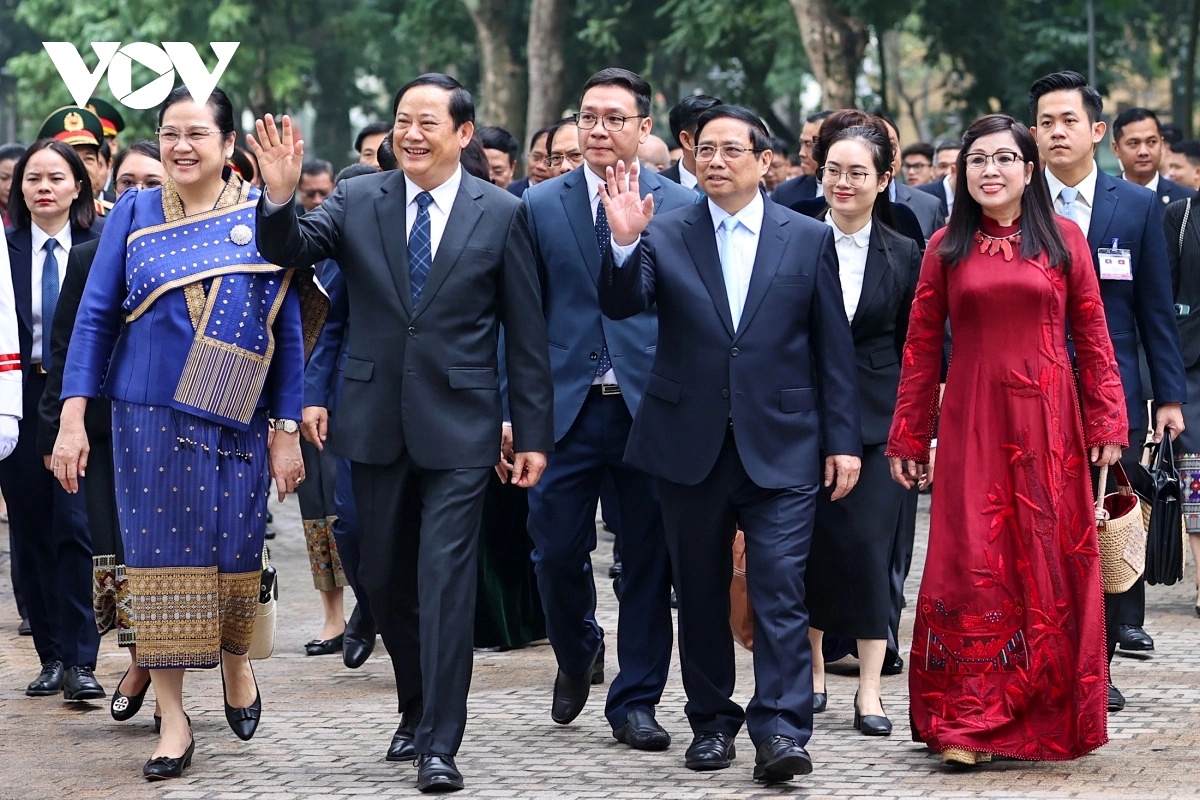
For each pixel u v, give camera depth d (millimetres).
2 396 8156
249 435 7875
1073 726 7672
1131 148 13852
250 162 11703
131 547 7688
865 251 8758
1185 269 11523
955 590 7801
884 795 7250
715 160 7578
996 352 7816
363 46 47031
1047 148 8938
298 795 7375
